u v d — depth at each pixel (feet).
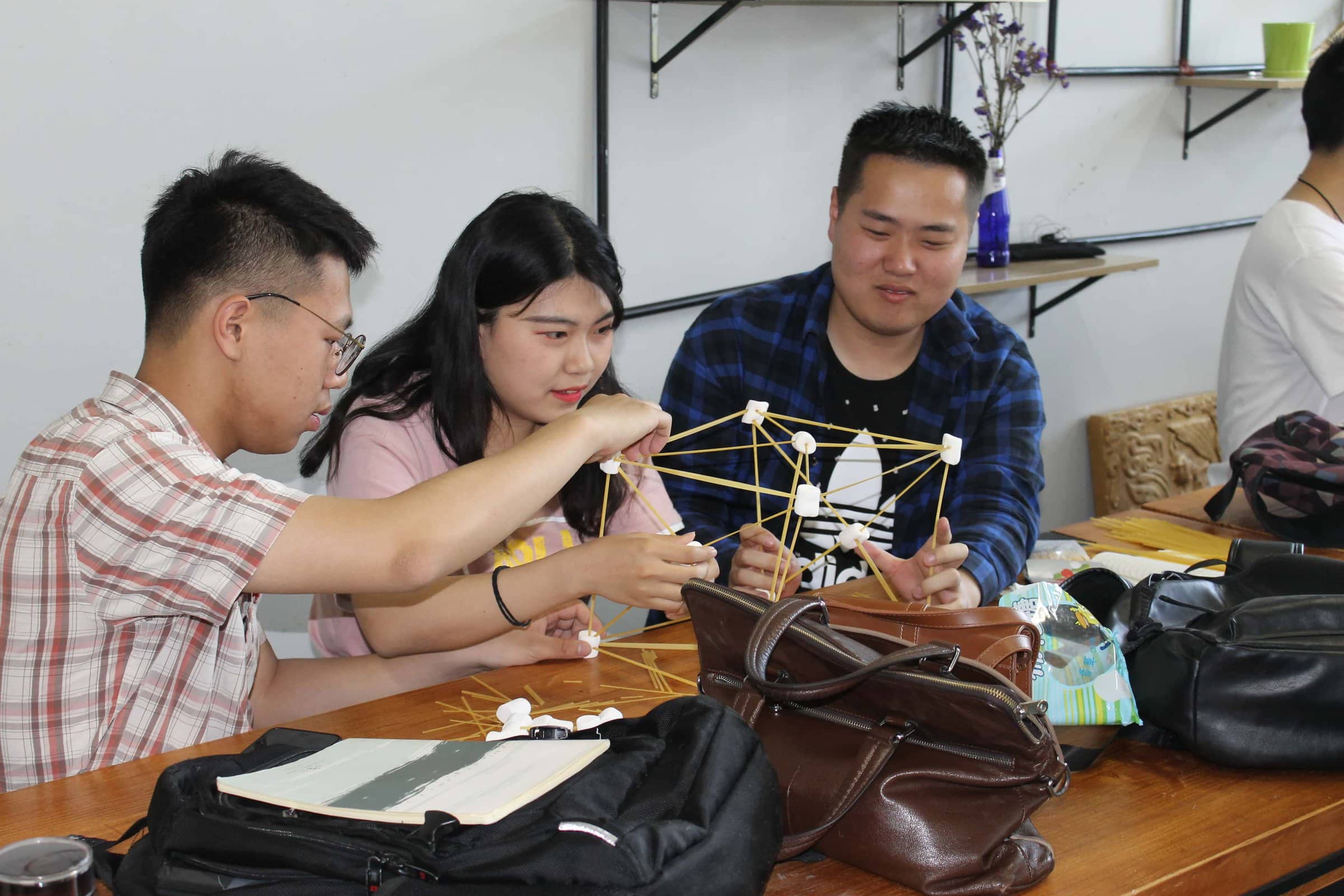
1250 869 3.26
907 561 4.83
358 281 7.30
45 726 3.60
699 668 4.35
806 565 5.16
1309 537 5.78
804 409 6.13
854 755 3.03
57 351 6.51
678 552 4.13
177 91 6.53
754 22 8.56
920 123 5.32
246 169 3.73
